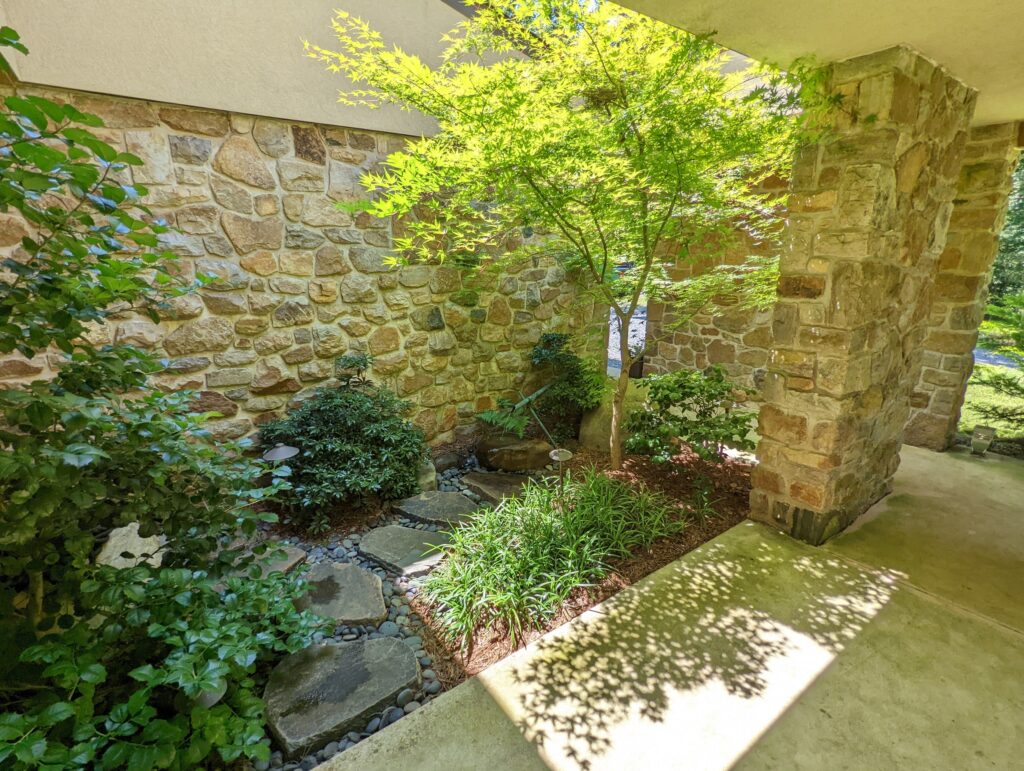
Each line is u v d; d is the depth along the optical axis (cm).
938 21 173
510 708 159
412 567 237
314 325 305
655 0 162
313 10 264
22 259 219
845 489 255
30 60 201
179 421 152
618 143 236
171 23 227
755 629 192
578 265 351
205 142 252
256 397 289
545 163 226
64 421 110
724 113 235
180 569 145
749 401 460
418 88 228
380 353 337
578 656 180
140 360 149
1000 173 319
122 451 141
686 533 262
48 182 102
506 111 207
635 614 201
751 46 196
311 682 168
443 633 197
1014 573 227
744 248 425
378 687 167
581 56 222
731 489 307
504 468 352
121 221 121
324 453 283
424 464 333
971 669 173
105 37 214
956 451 374
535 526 244
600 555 232
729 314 465
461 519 283
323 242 300
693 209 276
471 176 238
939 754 143
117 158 109
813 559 237
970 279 342
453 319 372
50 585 155
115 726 110
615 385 376
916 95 207
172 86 233
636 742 147
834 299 221
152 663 151
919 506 288
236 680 161
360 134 304
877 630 192
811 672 172
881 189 204
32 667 126
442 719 155
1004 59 207
